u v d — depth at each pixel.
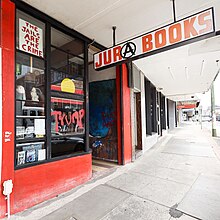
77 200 2.59
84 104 3.61
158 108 10.60
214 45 4.06
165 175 3.63
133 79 5.23
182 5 2.68
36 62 2.78
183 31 2.17
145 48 2.51
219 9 2.79
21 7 2.53
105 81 5.29
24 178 2.38
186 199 2.55
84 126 3.57
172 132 13.49
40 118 2.74
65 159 2.98
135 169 4.12
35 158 2.62
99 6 2.67
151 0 2.56
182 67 5.82
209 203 2.43
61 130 3.12
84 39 3.66
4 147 2.19
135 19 3.06
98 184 3.20
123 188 2.99
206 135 10.98
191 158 5.09
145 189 2.93
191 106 24.50
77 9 2.74
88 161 3.48
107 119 5.18
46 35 2.89
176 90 10.74
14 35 2.39
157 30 2.39
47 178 2.67
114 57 2.91
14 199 2.26
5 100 2.23
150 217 2.12
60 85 3.17
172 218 2.08
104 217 2.14
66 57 3.37
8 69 2.28
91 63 5.63
